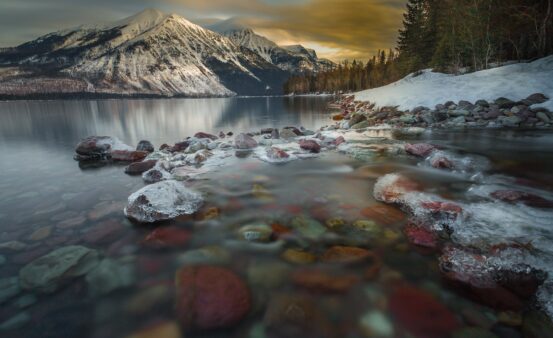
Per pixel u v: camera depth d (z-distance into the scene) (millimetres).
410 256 3262
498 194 4953
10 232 4020
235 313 2410
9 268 3141
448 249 3348
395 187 5281
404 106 18047
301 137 11820
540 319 2359
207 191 5574
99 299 2656
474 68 30000
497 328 2277
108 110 47438
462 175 6375
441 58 38094
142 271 3051
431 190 5348
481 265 2986
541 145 9438
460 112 14383
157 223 4203
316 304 2533
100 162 8922
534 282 2768
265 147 9773
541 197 4742
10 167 8320
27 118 30453
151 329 2314
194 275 2867
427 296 2625
